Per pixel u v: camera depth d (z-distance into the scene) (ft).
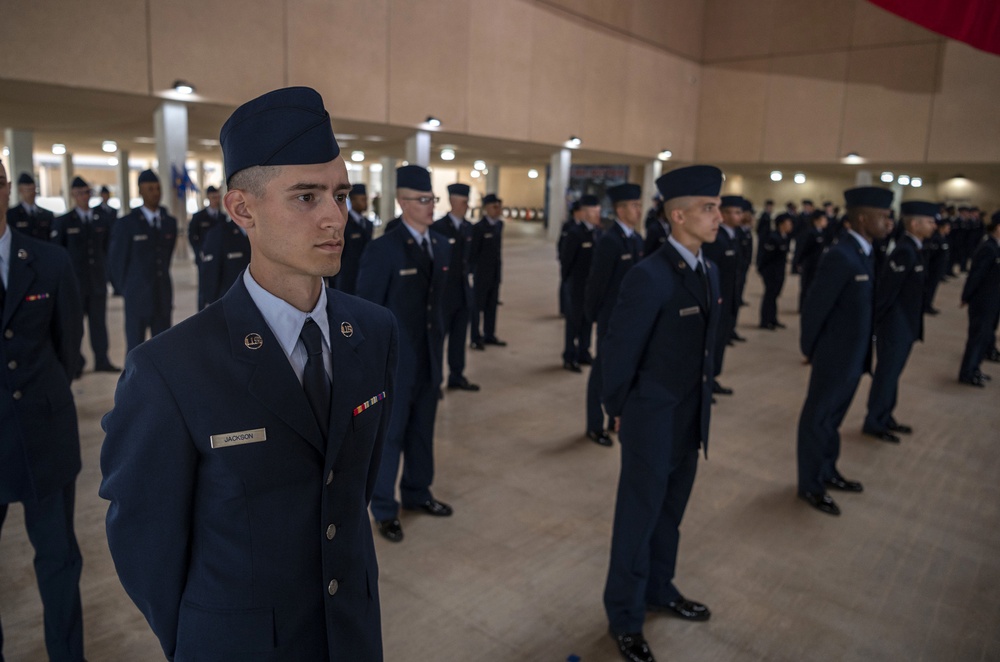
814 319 12.96
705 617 9.65
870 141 70.23
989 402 21.27
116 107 42.11
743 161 78.38
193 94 38.91
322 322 4.28
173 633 4.39
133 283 21.13
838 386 13.02
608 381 8.77
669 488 9.33
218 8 39.27
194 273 43.27
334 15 44.86
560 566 10.96
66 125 55.21
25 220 25.64
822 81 72.23
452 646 8.89
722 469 15.29
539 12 60.08
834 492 14.26
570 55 63.87
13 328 7.51
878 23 68.33
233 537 4.12
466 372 23.18
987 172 78.18
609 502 13.37
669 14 73.92
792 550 11.77
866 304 12.76
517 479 14.37
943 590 10.68
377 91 48.21
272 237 3.88
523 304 37.70
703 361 8.80
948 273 56.90
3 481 7.55
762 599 10.25
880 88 69.05
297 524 4.20
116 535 4.19
